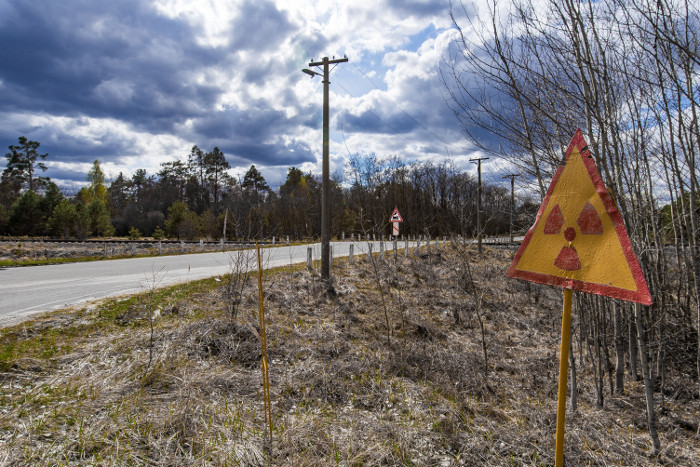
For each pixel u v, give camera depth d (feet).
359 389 17.37
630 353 21.38
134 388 14.75
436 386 18.83
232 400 14.74
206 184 233.55
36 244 74.43
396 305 34.65
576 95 14.21
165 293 29.01
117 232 179.01
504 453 13.05
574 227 7.86
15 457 9.86
